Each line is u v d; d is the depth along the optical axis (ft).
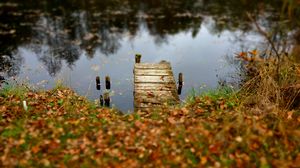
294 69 33.40
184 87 49.62
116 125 26.43
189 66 59.11
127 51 67.10
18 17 86.58
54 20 85.15
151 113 30.48
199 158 21.89
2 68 57.00
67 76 53.88
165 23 85.81
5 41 69.97
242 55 34.71
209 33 78.43
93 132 25.18
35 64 59.21
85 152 22.66
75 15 90.43
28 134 24.44
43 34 74.59
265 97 29.73
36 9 95.09
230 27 81.61
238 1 105.40
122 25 83.20
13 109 29.60
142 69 46.85
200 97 33.81
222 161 21.25
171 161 21.62
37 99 33.71
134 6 101.71
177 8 99.76
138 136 24.49
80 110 31.65
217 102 31.42
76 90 48.16
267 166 20.54
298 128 24.88
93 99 44.75
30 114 28.96
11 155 22.03
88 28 79.97
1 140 23.75
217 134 23.00
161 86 41.45
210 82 50.80
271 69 31.73
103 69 57.47
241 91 33.58
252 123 24.36
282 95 30.45
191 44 71.46
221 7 99.96
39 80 52.29
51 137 24.25
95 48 67.92
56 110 31.01
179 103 36.19
